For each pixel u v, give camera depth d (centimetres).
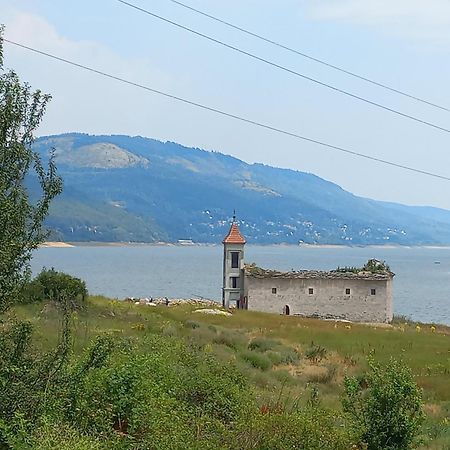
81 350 2139
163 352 2103
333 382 3020
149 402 1548
